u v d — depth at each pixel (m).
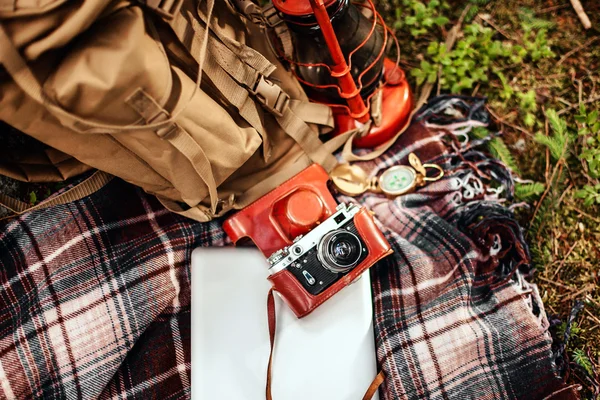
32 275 0.98
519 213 1.09
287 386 0.92
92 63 0.77
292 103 0.99
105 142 0.86
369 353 0.92
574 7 1.14
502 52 1.13
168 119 0.81
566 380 1.00
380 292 0.99
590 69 1.13
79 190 0.98
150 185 0.95
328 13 0.88
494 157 1.09
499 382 0.95
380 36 1.01
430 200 1.05
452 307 0.98
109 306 0.97
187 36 0.84
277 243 0.95
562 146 1.08
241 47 0.88
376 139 1.05
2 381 0.94
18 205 0.95
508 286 1.00
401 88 1.05
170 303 1.00
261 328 0.93
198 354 0.93
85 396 0.95
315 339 0.92
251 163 0.99
